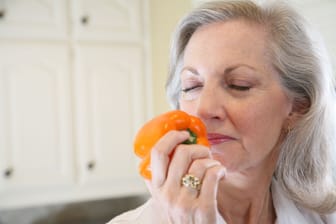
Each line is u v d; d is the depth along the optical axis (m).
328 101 0.86
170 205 0.54
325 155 0.87
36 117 1.97
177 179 0.53
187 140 0.58
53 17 2.00
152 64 2.19
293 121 0.82
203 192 0.53
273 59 0.72
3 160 1.91
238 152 0.69
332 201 0.87
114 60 2.13
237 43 0.70
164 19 2.22
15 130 1.93
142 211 0.78
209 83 0.70
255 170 0.78
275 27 0.73
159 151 0.54
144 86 2.21
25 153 1.95
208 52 0.71
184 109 0.75
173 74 0.87
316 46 0.80
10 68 1.92
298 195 0.87
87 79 2.07
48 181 1.99
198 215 0.53
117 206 2.53
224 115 0.68
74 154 2.04
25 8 1.94
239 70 0.69
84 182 2.06
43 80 1.98
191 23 0.76
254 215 0.82
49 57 1.99
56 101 2.01
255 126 0.70
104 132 2.11
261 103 0.70
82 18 2.04
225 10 0.72
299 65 0.76
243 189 0.79
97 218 2.45
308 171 0.87
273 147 0.77
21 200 1.95
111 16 2.12
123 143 2.16
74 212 2.42
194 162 0.54
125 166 2.16
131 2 2.16
